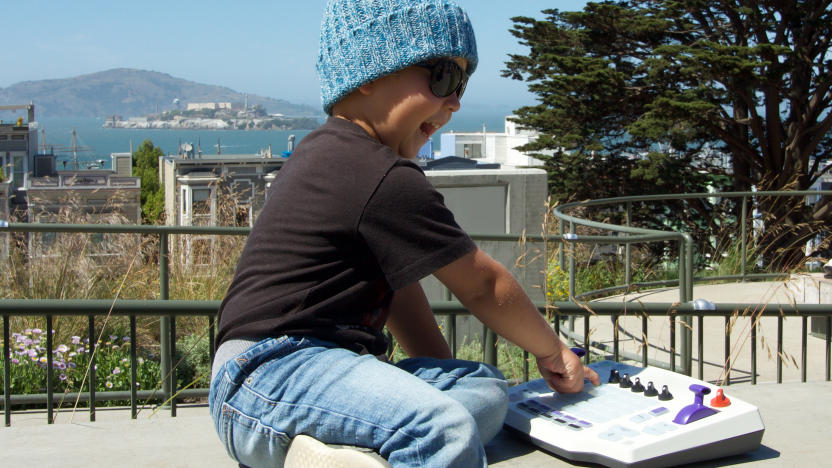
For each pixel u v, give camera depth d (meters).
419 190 1.74
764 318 6.97
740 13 20.14
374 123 1.91
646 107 20.88
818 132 21.31
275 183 1.91
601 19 21.69
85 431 2.71
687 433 2.12
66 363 5.50
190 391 5.02
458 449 1.61
